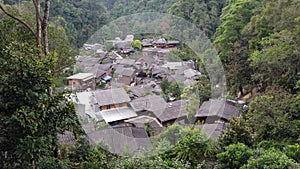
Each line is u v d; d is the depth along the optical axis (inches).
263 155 364.8
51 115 169.6
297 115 498.6
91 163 214.1
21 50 178.9
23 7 416.2
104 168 217.3
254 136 487.2
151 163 234.1
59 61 306.8
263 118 491.8
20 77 162.1
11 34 271.3
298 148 426.6
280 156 363.9
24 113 153.3
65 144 237.0
